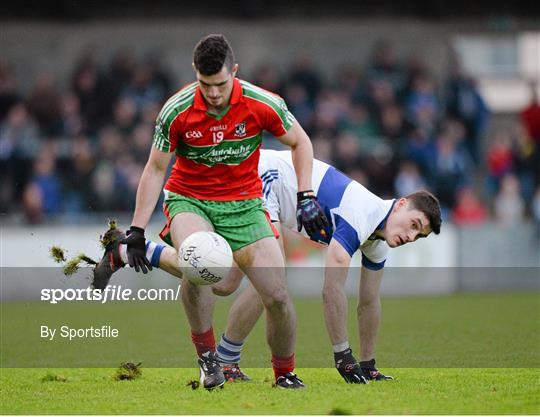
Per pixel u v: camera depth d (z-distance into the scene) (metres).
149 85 69.69
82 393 23.28
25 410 20.91
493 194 68.75
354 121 67.94
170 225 23.38
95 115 68.50
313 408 20.64
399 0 84.25
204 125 22.31
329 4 83.94
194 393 22.92
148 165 23.17
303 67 71.62
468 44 90.94
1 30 82.31
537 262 57.75
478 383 24.36
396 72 72.25
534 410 20.33
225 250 22.27
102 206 60.56
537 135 68.31
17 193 63.19
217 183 23.25
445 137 67.19
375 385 24.02
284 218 27.03
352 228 23.91
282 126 22.91
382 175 63.19
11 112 68.94
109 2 83.25
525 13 84.44
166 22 83.38
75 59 82.38
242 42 83.25
